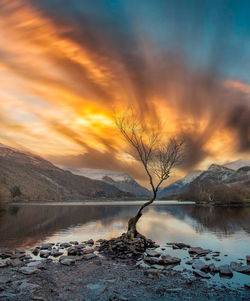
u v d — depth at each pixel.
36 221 31.22
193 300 7.64
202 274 9.90
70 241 17.80
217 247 15.49
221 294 8.08
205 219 33.81
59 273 10.23
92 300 7.58
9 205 76.75
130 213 45.06
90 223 29.14
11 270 10.62
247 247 15.45
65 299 7.63
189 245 15.88
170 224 28.19
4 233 21.66
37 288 8.53
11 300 7.53
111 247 14.84
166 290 8.41
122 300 7.60
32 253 14.02
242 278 9.59
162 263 11.88
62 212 47.34
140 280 9.39
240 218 34.94
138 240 15.31
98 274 10.13
